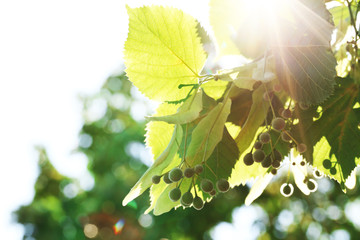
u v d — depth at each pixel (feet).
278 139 1.52
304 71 1.42
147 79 1.51
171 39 1.49
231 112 1.55
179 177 1.43
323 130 1.53
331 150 1.54
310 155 1.53
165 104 1.53
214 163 1.56
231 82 1.51
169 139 1.55
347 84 1.52
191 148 1.49
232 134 1.57
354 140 1.53
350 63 1.59
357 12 1.60
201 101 1.48
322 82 1.41
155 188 1.54
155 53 1.49
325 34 1.41
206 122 1.48
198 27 1.50
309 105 1.49
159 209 1.53
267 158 1.48
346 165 1.54
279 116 1.52
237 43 1.65
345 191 1.55
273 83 1.48
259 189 1.59
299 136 1.53
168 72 1.50
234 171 1.57
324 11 1.41
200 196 1.56
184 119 1.44
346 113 1.52
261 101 1.50
